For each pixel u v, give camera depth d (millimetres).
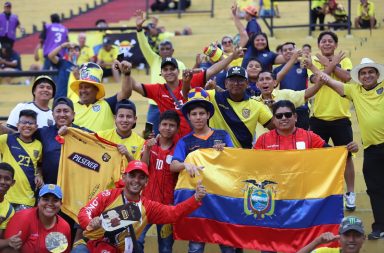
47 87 13492
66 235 11414
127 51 22531
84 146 12297
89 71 13523
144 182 11055
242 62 16266
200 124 12266
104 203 11070
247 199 12008
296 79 15406
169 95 13359
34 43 28000
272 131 12469
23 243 11227
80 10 29766
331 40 14969
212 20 27234
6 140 12508
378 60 21250
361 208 14055
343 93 13047
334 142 14695
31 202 12461
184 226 12039
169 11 28078
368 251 12805
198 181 11141
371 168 12859
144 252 13328
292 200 11953
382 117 12672
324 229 11844
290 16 26531
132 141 12664
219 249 13125
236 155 12078
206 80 13492
